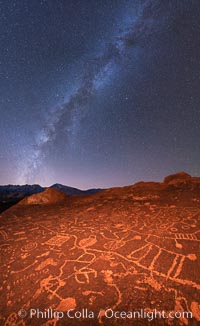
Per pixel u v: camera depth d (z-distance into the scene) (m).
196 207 4.08
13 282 2.35
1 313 1.91
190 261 2.29
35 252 3.00
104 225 3.74
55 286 2.17
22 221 4.71
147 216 3.93
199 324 1.54
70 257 2.72
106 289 2.01
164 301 1.77
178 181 6.66
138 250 2.67
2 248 3.29
